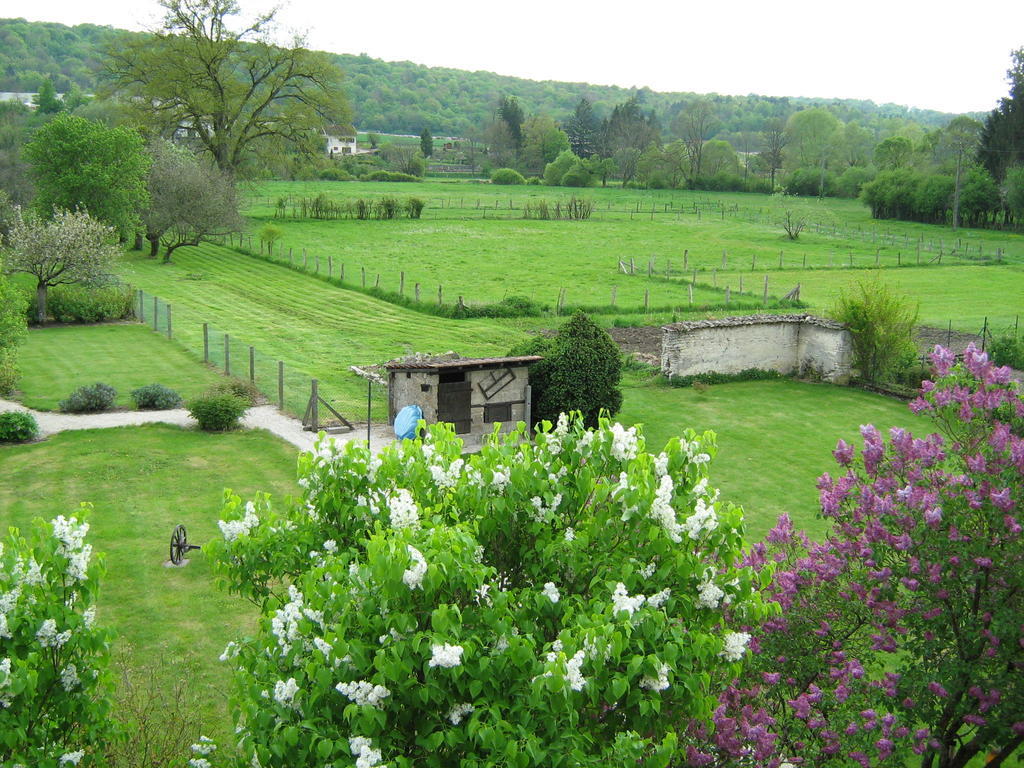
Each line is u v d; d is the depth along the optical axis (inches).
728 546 346.6
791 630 408.2
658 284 2225.6
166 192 2418.8
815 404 1239.5
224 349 1376.7
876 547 379.2
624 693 300.8
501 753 283.1
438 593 307.6
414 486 370.0
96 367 1358.3
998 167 3998.5
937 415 411.8
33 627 319.0
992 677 350.3
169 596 665.6
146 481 896.3
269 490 882.1
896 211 4202.8
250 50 3166.8
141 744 442.6
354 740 282.2
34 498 841.5
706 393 1278.3
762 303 1903.3
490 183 5679.1
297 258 2554.1
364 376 1309.1
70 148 2102.6
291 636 313.6
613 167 5905.5
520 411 1047.0
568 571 351.6
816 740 380.5
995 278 2453.2
